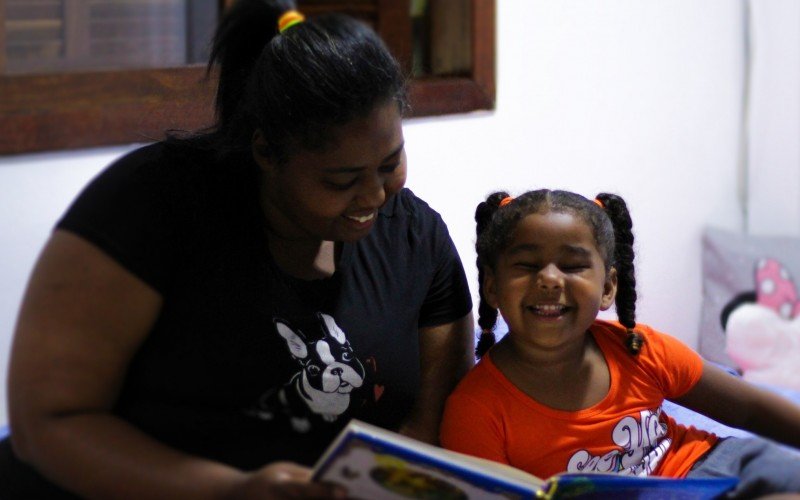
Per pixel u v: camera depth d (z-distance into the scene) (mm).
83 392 1140
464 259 2270
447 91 2154
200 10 1938
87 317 1139
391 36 2314
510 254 1487
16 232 1624
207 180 1259
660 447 1543
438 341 1482
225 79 1311
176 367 1236
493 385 1492
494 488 1070
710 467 1512
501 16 2242
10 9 1680
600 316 2510
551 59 2369
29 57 1718
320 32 1169
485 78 2227
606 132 2533
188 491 1091
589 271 1473
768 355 2729
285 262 1306
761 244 2801
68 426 1121
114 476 1104
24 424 1136
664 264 2754
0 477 1282
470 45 2207
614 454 1497
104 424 1137
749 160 2920
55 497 1270
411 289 1396
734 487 1396
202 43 1853
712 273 2826
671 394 1584
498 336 1906
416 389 1417
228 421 1275
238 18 1300
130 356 1199
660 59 2627
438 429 1487
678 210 2764
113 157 1728
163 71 1739
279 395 1287
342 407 1324
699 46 2715
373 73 1146
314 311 1302
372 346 1340
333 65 1136
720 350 2793
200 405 1265
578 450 1480
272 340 1271
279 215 1283
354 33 1173
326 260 1338
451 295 1481
